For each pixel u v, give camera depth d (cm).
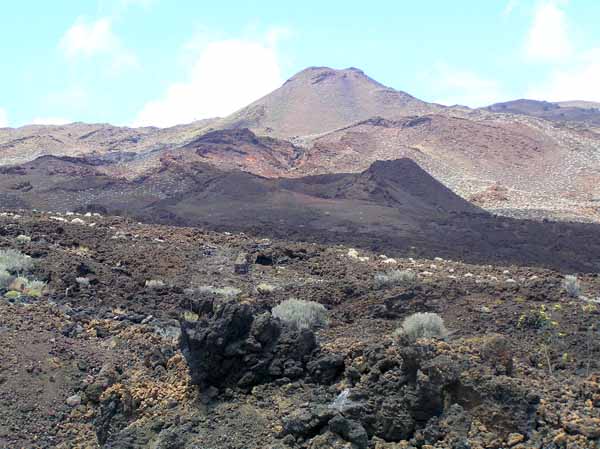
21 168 10288
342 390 1571
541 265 5494
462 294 2736
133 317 2588
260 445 1485
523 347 2056
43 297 2694
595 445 1259
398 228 7512
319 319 2311
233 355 1698
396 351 1520
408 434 1399
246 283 3412
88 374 2081
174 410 1691
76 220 4503
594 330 2234
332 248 4578
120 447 1590
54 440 1833
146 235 4256
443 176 11900
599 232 7950
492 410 1340
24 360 2091
